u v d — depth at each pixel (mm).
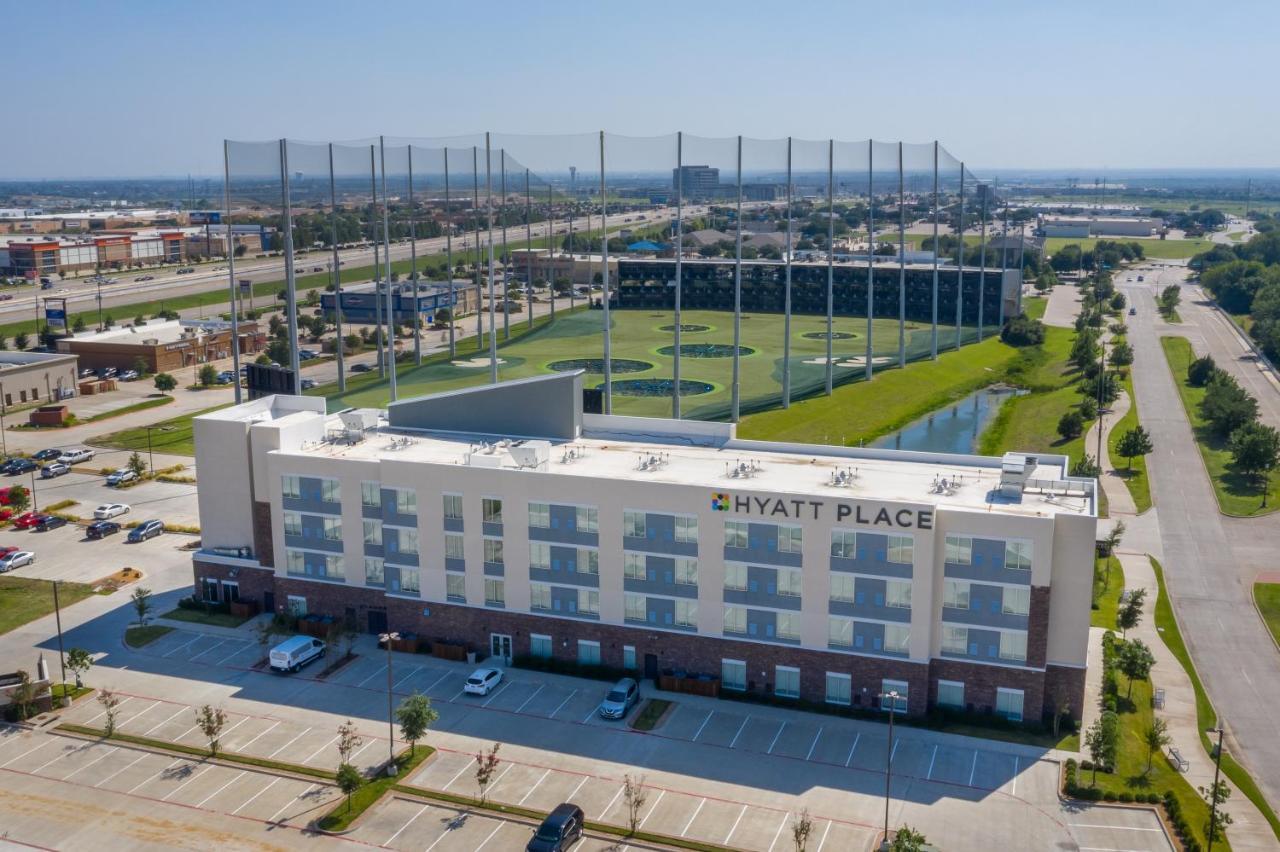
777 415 187750
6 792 77375
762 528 87875
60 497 149250
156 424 193375
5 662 98000
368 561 101438
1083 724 85750
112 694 89812
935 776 78500
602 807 74875
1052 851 69812
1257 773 80812
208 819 74000
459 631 98562
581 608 94875
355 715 88000
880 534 84750
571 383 106875
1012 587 83312
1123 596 115375
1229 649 103062
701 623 91312
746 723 86312
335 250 169875
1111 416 197375
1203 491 154625
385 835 72125
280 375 136500
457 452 102938
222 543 110000
